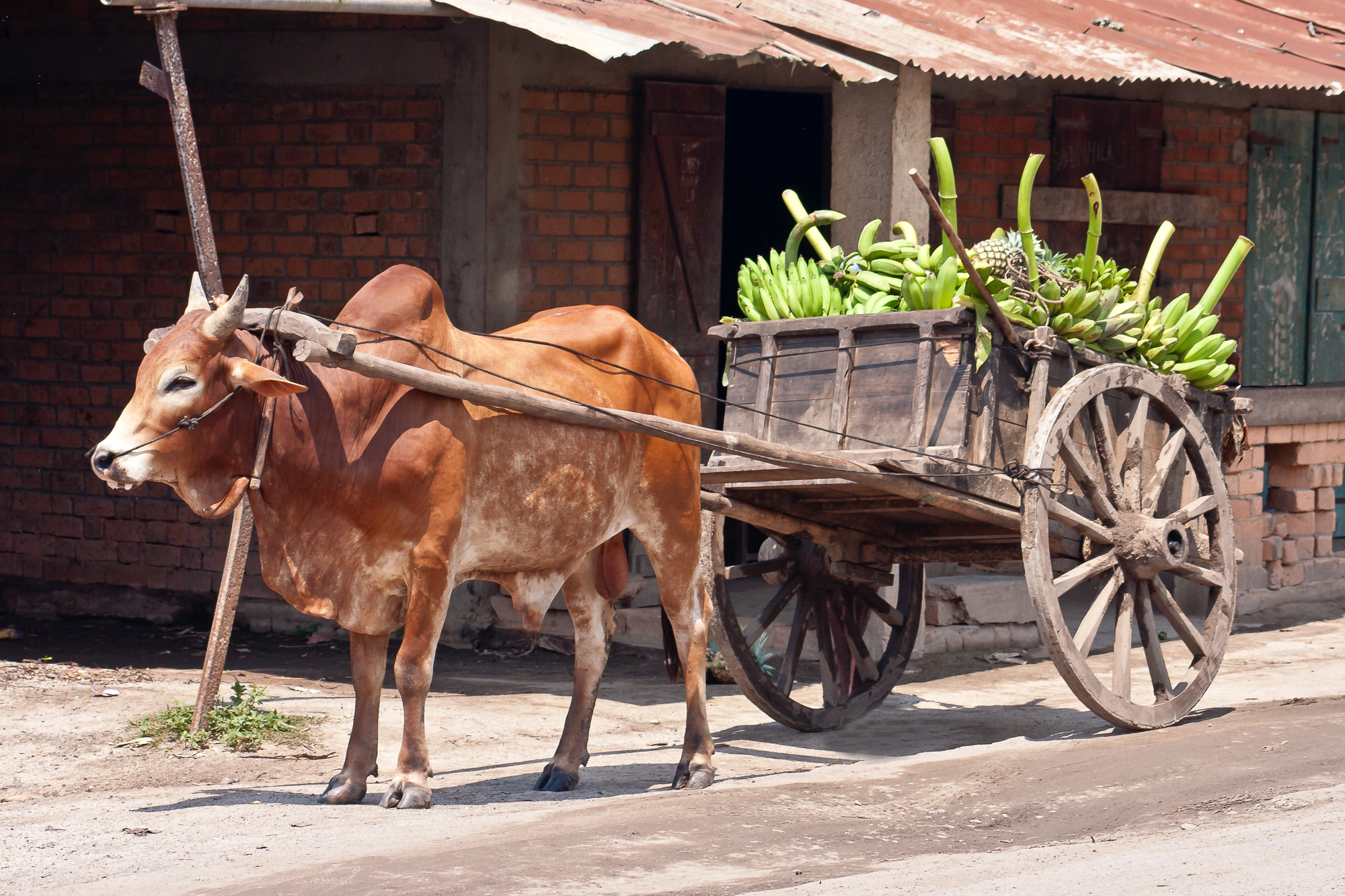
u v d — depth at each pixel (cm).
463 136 1027
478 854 481
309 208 1066
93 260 1123
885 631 946
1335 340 1295
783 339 715
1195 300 1237
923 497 650
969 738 775
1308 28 1173
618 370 653
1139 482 718
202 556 1112
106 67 1107
